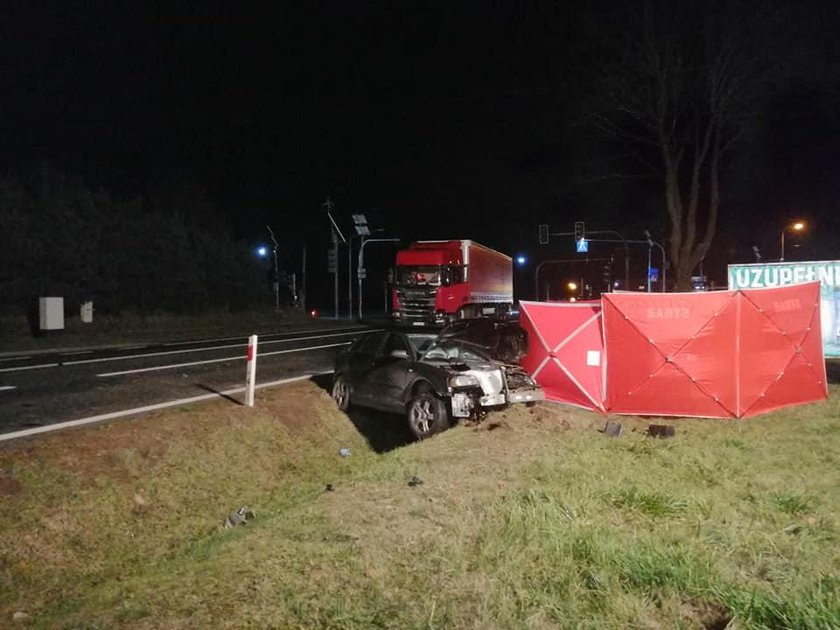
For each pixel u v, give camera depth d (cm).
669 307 1053
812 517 550
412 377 1080
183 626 375
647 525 527
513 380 1079
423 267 2889
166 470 851
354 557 467
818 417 988
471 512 561
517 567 443
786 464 729
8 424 934
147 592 440
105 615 405
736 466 718
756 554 464
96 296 3200
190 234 4166
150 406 1091
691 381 1035
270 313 4594
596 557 450
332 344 2361
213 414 1048
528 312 1228
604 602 395
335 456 1095
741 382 1026
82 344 2598
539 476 680
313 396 1276
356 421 1232
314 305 9006
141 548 696
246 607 396
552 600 395
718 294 1036
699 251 2153
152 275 3616
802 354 1094
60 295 2911
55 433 870
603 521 525
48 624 446
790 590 401
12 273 2752
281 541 512
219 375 1489
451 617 378
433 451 827
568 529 502
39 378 1396
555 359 1170
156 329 3222
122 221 3516
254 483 915
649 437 898
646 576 423
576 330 1143
